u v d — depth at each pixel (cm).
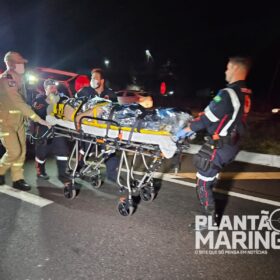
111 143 397
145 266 302
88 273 290
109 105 407
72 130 441
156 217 396
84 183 505
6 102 444
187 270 297
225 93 306
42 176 520
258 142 817
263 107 1823
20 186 474
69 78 827
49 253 318
